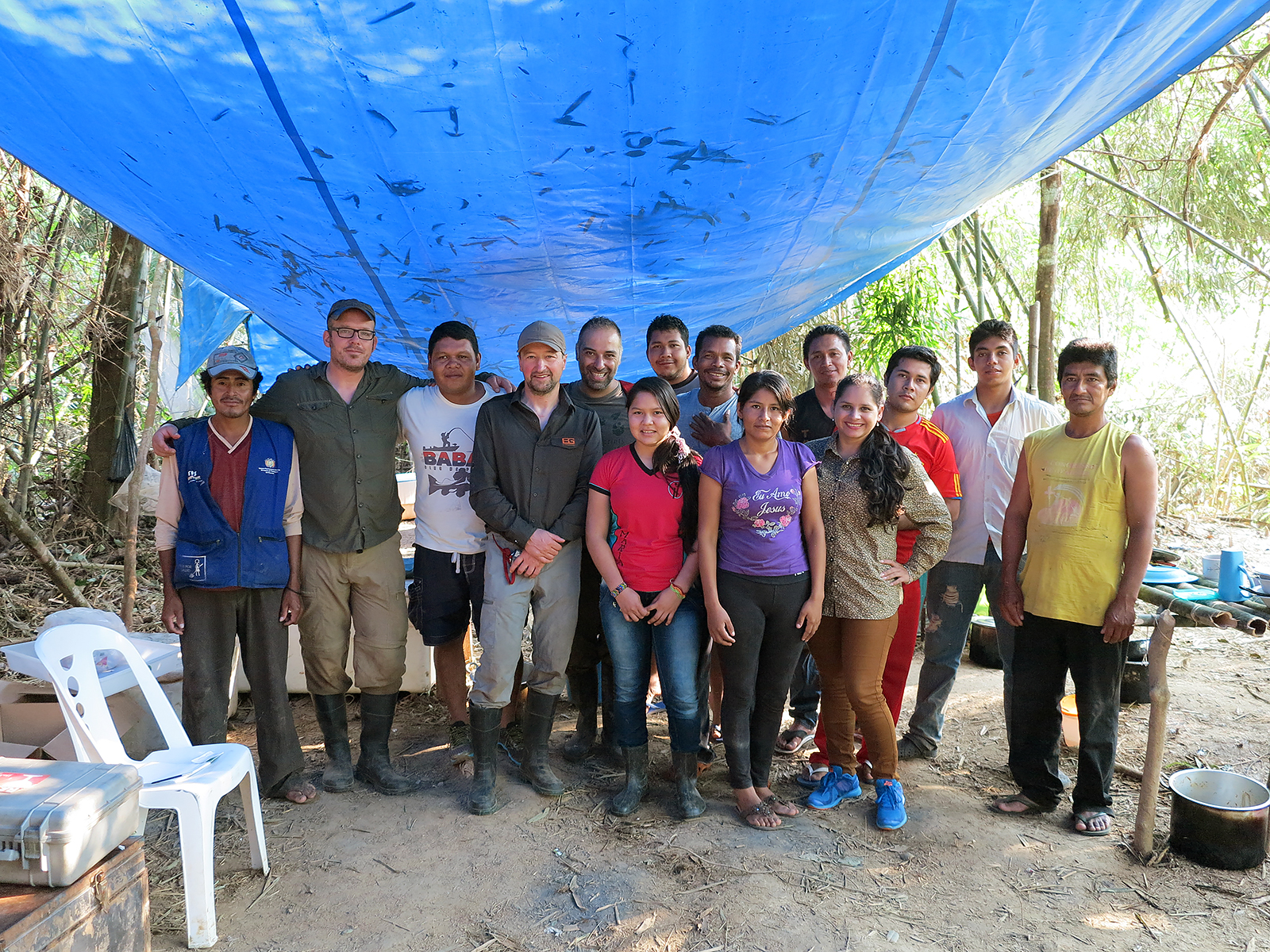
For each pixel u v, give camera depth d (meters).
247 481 3.13
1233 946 2.41
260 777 3.31
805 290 4.25
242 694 4.41
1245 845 2.75
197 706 3.13
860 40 2.31
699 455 3.39
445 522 3.45
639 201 2.92
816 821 3.13
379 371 3.38
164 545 3.16
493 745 3.25
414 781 3.45
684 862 2.86
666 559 3.08
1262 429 10.02
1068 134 3.24
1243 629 2.74
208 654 3.15
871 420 3.04
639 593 3.10
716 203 2.99
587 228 3.10
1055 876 2.77
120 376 6.57
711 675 3.78
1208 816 2.78
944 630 3.62
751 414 2.95
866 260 4.02
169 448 3.10
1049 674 3.07
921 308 6.82
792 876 2.78
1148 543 2.82
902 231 3.72
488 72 2.30
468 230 3.05
